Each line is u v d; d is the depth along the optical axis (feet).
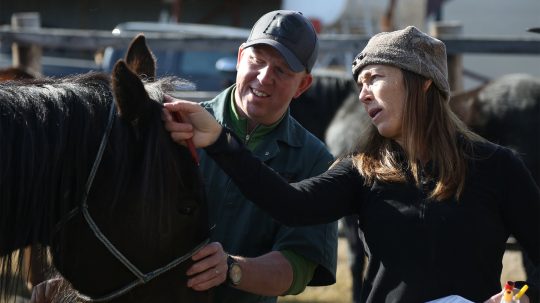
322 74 20.70
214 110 8.46
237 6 46.44
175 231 6.55
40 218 6.23
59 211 6.37
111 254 6.41
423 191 6.98
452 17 41.60
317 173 8.34
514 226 7.11
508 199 7.06
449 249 6.84
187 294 6.79
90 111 6.42
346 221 16.29
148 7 46.91
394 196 7.08
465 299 6.52
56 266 6.57
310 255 8.08
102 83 6.71
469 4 41.45
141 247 6.41
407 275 6.91
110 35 20.47
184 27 33.58
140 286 6.59
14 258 6.56
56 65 32.65
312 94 19.31
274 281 7.66
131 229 6.36
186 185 6.51
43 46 20.79
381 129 7.22
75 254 6.48
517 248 10.52
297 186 7.23
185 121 6.56
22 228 6.17
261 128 8.22
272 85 7.90
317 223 7.23
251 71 7.96
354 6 40.45
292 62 7.78
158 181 6.30
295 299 17.31
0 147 5.97
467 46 20.15
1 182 5.97
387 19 40.40
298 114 19.38
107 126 6.40
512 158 7.18
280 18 7.93
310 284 8.49
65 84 6.59
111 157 6.33
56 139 6.22
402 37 7.16
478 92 17.28
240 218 8.03
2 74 15.80
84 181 6.34
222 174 8.05
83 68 32.55
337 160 7.77
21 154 6.05
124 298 6.60
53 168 6.21
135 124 6.40
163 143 6.36
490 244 6.94
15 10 47.62
